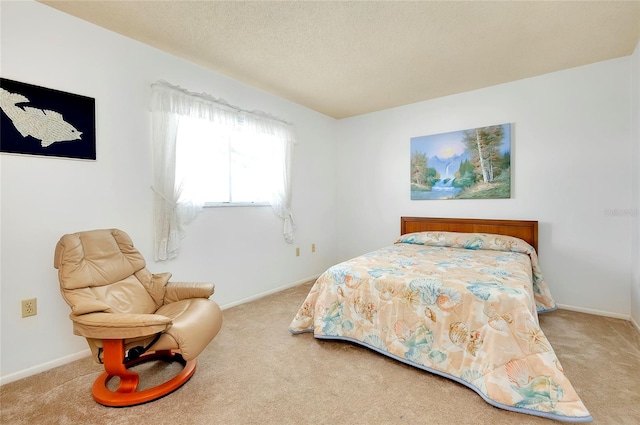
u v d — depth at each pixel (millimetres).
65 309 2039
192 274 2756
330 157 4453
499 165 3279
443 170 3641
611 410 1499
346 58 2658
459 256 2689
